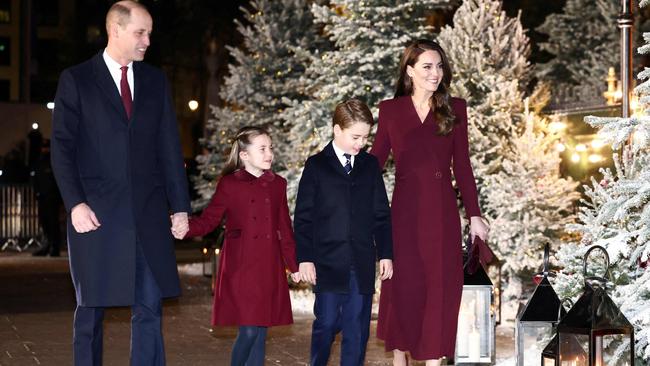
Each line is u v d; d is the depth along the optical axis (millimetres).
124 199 6758
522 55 14750
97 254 6703
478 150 13938
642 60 26438
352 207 7312
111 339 10742
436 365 7332
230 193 7402
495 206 13492
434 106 7320
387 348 7484
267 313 7332
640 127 6852
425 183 7332
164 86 7008
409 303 7344
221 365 9203
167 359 9539
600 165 19594
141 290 6840
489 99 13961
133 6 6820
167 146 6996
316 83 15703
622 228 7469
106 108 6789
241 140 7500
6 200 24297
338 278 7262
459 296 7406
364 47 15164
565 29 28297
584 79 27266
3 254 23266
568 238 13438
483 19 14562
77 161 6793
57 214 22469
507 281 13594
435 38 15148
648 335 6516
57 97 6797
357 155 7434
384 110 7547
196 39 34562
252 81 18625
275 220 7500
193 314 12852
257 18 18828
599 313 5977
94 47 43281
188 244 26812
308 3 18766
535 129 14344
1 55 66938
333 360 9289
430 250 7309
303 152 15570
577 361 6039
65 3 56156
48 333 11180
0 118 33562
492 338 7996
